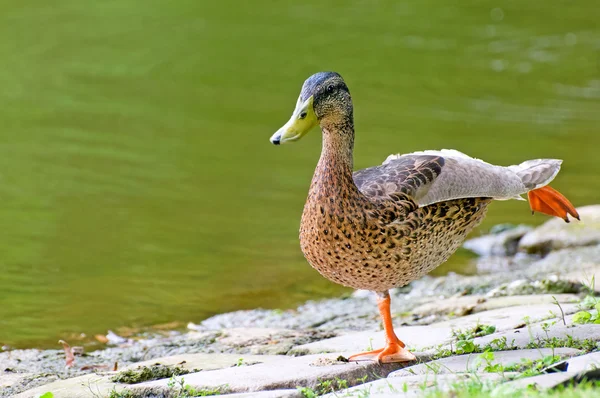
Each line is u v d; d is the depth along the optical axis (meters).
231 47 24.98
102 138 18.17
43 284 11.98
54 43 24.61
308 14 28.64
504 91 21.81
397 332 9.05
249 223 14.38
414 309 10.64
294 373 7.33
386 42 25.78
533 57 24.86
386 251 7.40
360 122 19.23
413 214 7.46
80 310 11.16
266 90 21.56
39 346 10.04
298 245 13.59
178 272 12.52
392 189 7.51
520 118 19.78
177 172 16.52
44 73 22.25
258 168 16.92
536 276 11.67
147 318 10.97
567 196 15.33
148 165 16.80
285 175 16.56
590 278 10.90
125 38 25.34
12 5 28.03
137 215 14.55
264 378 7.23
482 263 13.07
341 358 7.75
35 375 8.49
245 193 15.62
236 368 7.70
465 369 6.98
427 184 7.59
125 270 12.50
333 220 7.34
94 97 20.70
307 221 7.53
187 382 7.29
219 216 14.61
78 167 16.56
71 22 26.67
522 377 6.32
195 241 13.65
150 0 29.48
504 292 10.91
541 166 8.53
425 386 6.20
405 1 30.53
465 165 7.91
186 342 9.80
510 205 15.70
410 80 22.47
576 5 30.38
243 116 19.78
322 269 7.69
